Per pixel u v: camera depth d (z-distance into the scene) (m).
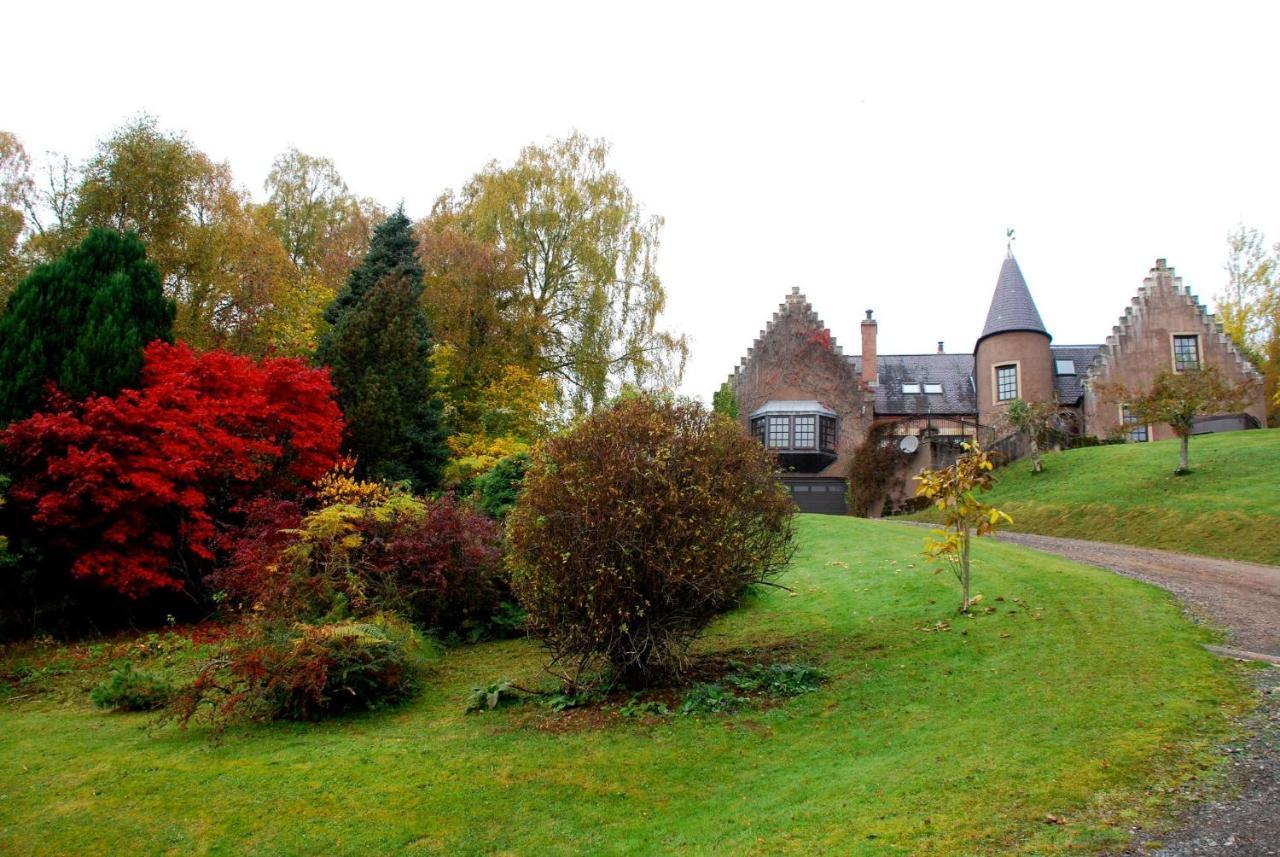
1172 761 5.59
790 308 38.72
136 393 14.68
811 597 13.52
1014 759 5.89
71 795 6.70
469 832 5.83
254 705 8.95
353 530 12.84
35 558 13.91
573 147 32.22
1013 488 27.27
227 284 22.92
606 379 30.02
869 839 5.01
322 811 6.24
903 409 37.78
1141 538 19.44
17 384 14.96
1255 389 32.38
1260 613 9.86
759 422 36.91
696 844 5.35
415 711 9.12
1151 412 23.42
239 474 15.49
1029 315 35.31
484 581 13.31
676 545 8.25
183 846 5.78
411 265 26.73
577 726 8.00
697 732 7.56
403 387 22.09
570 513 8.38
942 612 11.11
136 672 10.14
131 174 21.38
